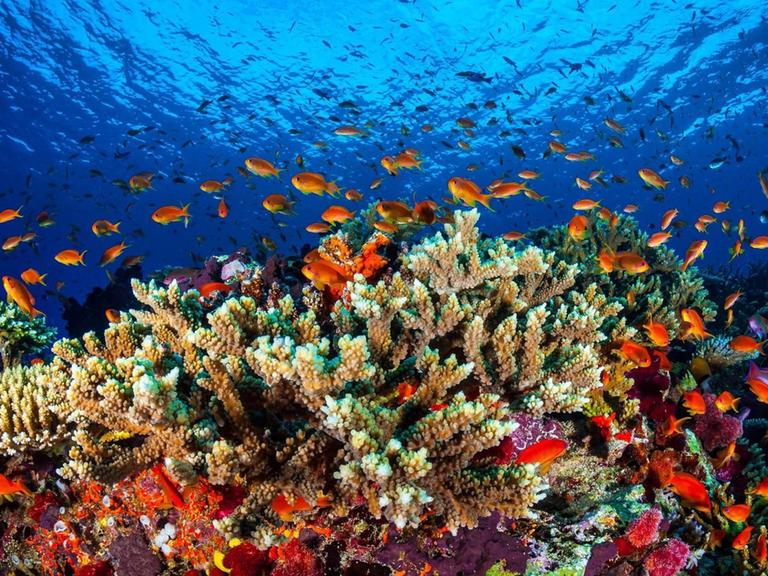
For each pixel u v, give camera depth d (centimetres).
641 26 369
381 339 59
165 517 52
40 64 374
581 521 56
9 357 85
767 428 93
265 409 52
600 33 381
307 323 59
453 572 48
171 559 53
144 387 40
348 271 78
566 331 65
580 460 62
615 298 94
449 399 58
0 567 59
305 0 372
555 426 61
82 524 56
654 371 70
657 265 118
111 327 61
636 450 64
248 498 47
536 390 59
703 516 70
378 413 47
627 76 422
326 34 400
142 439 57
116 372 50
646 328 76
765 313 137
